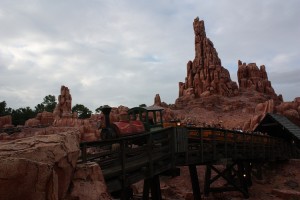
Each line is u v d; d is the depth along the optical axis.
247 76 107.88
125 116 17.73
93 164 7.05
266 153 26.05
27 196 4.29
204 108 86.25
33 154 5.07
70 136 6.64
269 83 106.38
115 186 9.30
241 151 20.84
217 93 96.94
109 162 9.61
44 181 4.57
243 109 79.56
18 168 4.12
